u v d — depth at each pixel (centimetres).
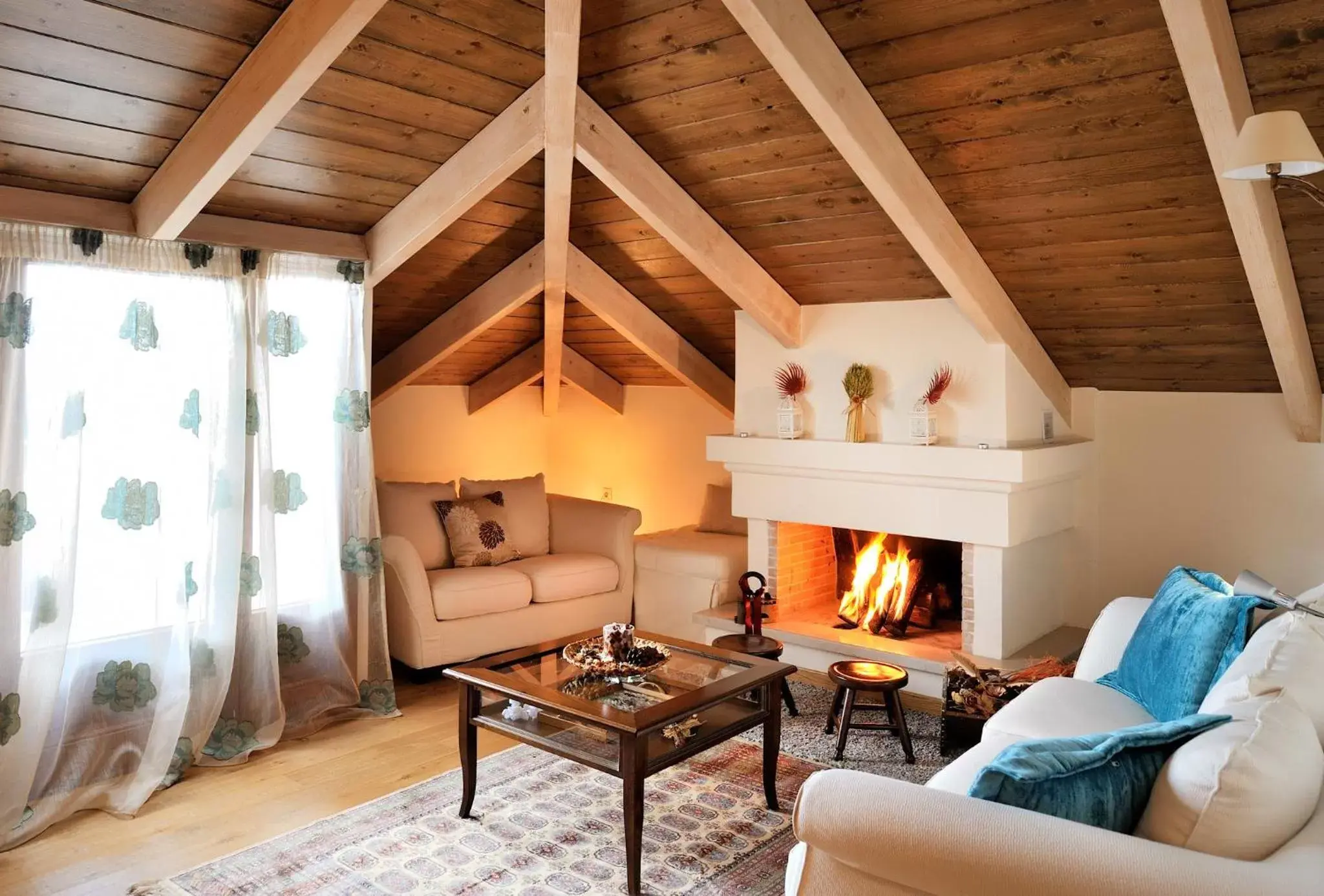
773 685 336
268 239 404
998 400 432
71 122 316
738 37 332
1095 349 450
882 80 330
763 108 362
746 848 310
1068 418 486
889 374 464
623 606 561
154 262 368
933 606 500
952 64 315
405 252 430
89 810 346
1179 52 267
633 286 528
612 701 308
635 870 281
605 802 346
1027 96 318
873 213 400
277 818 337
